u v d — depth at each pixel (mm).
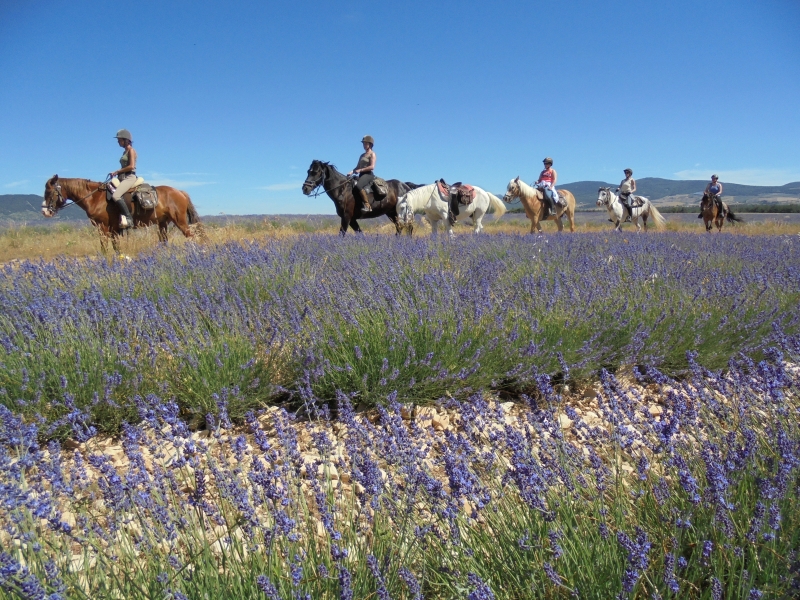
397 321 4312
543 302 4938
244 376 3752
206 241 11633
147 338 4152
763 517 1762
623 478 2420
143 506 2045
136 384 3598
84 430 3428
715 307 5066
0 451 2252
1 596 1420
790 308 4984
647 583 1778
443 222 14898
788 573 1646
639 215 21594
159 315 4844
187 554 1945
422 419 3510
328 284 5488
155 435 2824
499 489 2197
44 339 4262
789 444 2109
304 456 3033
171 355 4090
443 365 3922
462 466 2180
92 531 1979
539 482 2107
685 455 2408
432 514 2156
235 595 1728
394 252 8062
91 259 8141
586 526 1989
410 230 14188
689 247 10281
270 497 1959
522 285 5648
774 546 1771
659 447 2471
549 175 17797
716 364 4332
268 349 4301
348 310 4539
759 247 10133
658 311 4953
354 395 3695
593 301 5113
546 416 2551
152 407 3211
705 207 21438
